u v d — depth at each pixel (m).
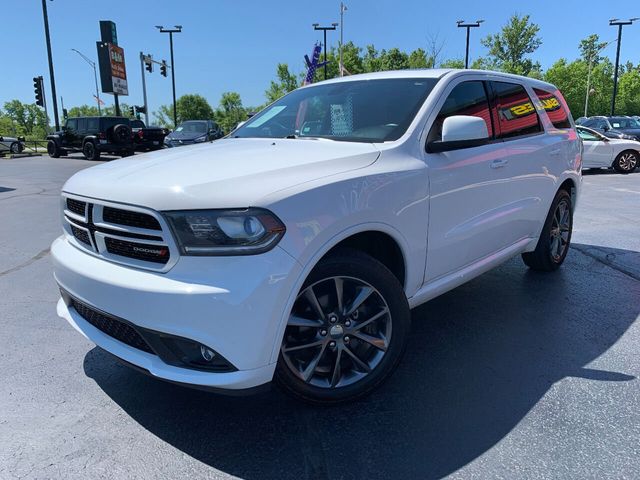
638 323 3.97
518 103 4.29
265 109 4.32
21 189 12.45
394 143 3.05
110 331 2.70
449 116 3.42
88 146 24.20
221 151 3.06
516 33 68.25
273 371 2.42
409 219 2.95
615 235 7.00
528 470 2.32
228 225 2.25
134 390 3.07
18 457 2.45
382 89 3.62
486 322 4.01
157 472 2.35
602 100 64.88
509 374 3.20
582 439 2.54
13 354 3.54
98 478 2.31
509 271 5.32
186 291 2.25
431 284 3.31
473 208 3.51
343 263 2.64
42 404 2.92
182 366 2.41
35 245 6.69
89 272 2.58
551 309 4.27
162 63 38.50
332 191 2.53
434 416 2.76
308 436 2.60
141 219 2.41
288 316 2.39
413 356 3.45
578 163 5.24
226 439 2.59
